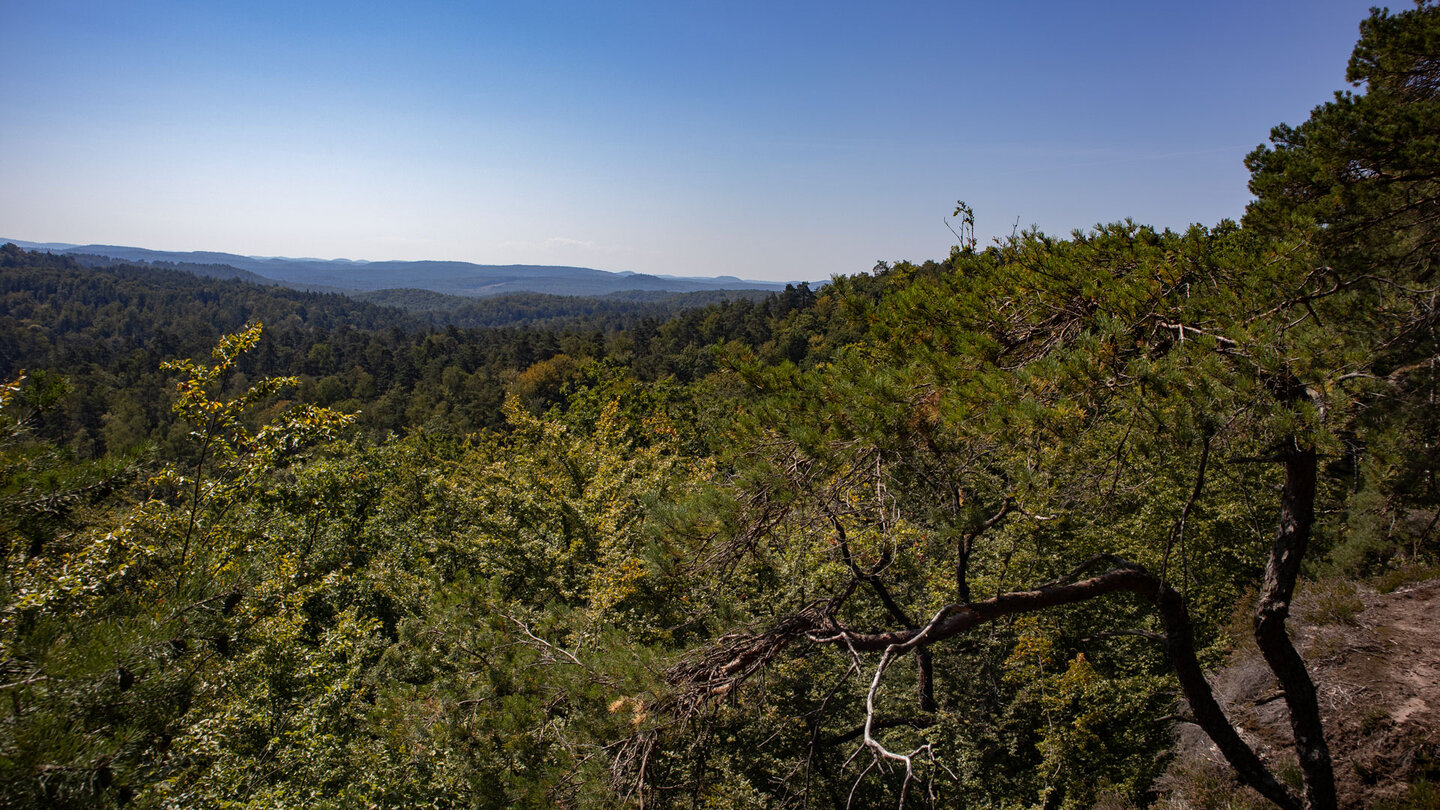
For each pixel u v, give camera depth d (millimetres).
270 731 9914
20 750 4082
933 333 6184
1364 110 6914
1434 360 4914
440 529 23203
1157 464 5266
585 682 6617
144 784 5137
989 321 6117
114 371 116438
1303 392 4836
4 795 4023
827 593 9914
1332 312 5105
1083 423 4824
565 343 111562
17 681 4375
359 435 23391
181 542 10070
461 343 141875
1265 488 12406
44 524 5348
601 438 23938
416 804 9227
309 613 16891
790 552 8172
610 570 12953
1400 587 10156
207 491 10172
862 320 6926
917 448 5512
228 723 8758
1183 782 9109
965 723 12461
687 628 11586
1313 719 6125
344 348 152375
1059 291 5910
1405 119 6570
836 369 6180
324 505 18469
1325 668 9000
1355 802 7227
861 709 12227
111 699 4707
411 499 25062
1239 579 13516
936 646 13273
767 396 6387
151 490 9531
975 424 5004
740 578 10094
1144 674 12219
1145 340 5297
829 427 5613
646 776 6141
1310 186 7441
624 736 6152
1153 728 11438
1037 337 6105
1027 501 5332
